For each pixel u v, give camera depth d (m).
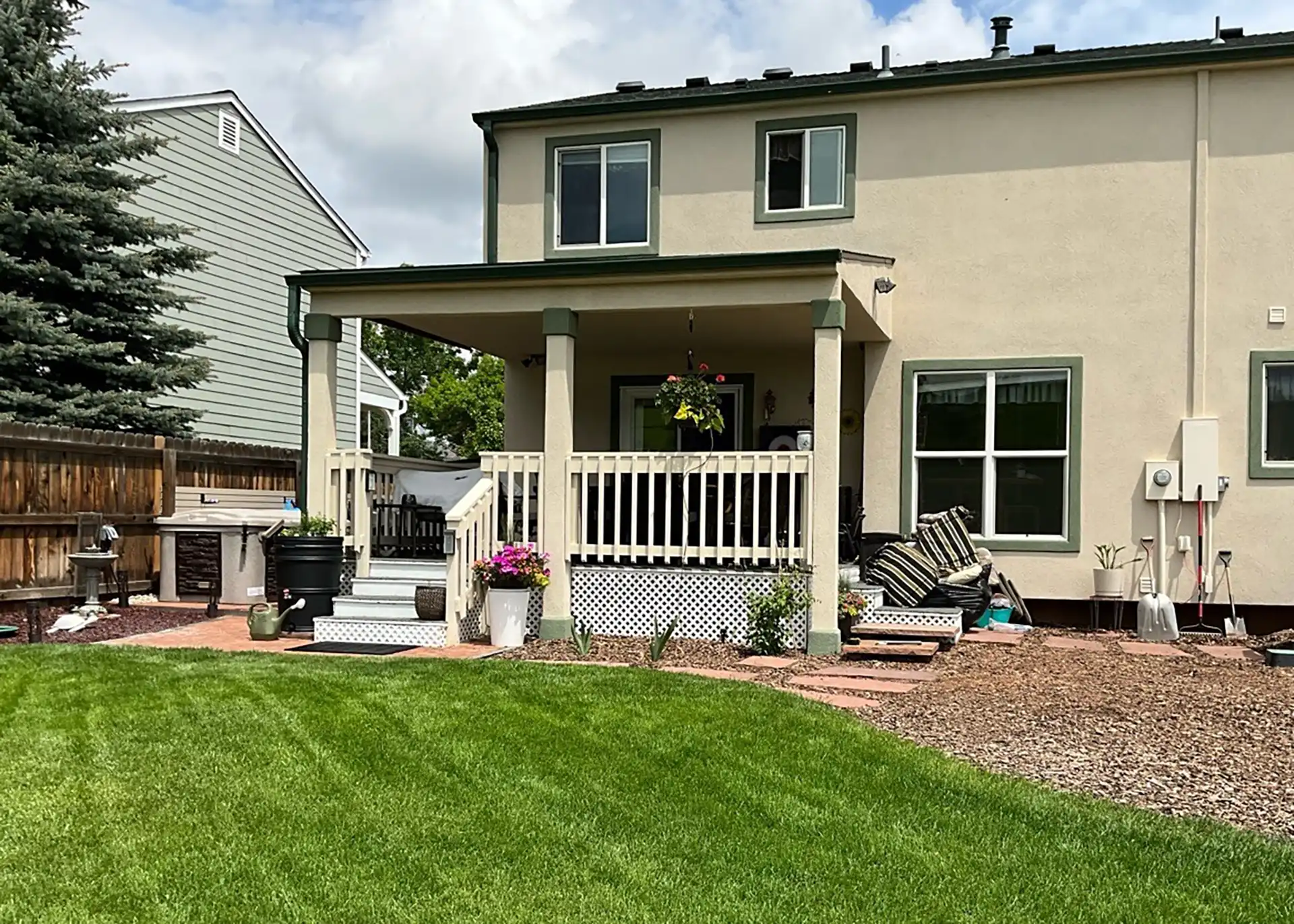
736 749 5.61
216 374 19.80
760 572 9.68
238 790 4.93
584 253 13.14
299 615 9.91
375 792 4.93
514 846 4.34
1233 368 11.34
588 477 10.64
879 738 5.92
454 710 6.31
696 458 9.75
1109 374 11.62
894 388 12.18
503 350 13.59
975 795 5.00
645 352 13.52
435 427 41.25
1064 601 11.68
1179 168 11.49
